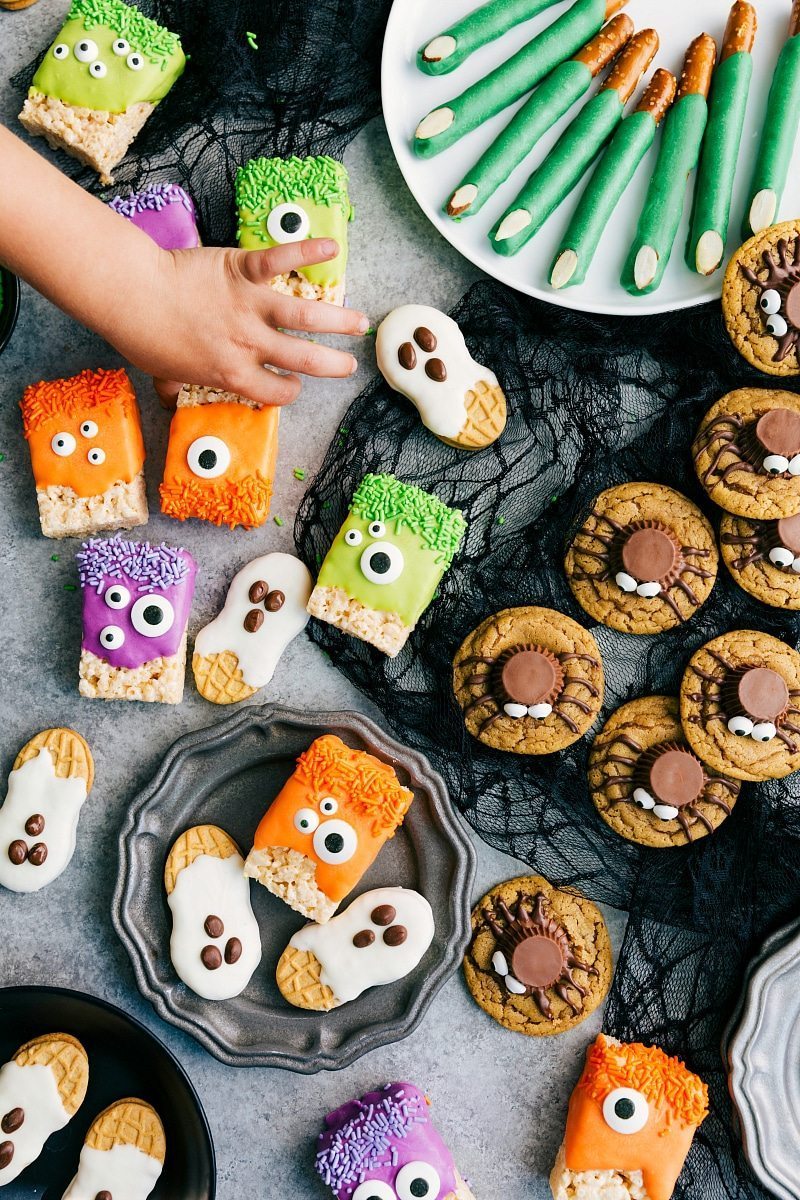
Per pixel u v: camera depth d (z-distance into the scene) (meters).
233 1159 1.64
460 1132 1.65
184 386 1.54
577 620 1.64
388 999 1.59
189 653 1.63
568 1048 1.65
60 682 1.63
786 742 1.55
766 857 1.61
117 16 1.53
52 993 1.52
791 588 1.57
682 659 1.64
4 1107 1.53
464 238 1.60
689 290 1.60
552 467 1.63
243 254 1.42
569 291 1.61
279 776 1.62
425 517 1.52
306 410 1.65
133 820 1.55
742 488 1.54
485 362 1.62
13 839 1.57
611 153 1.55
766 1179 1.56
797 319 1.51
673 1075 1.56
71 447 1.53
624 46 1.59
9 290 1.55
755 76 1.61
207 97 1.60
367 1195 1.51
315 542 1.63
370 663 1.62
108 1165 1.54
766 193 1.54
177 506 1.55
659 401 1.63
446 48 1.53
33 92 1.54
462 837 1.56
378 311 1.65
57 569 1.64
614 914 1.65
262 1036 1.58
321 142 1.62
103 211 1.38
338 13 1.59
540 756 1.61
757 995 1.56
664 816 1.56
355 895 1.61
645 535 1.54
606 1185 1.57
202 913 1.55
